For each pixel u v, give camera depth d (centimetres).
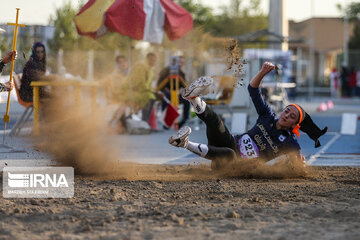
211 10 6531
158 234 726
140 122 2306
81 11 2109
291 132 1186
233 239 700
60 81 1973
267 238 703
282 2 4581
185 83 2566
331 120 3094
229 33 8138
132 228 759
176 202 938
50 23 2462
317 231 738
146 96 2383
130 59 2436
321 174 1288
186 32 2297
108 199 959
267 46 4572
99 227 766
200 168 1348
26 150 1538
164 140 2064
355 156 1664
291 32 8288
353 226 766
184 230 745
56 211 865
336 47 9912
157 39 2203
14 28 1520
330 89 6700
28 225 783
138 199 962
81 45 2708
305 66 7312
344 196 984
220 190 1049
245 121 2384
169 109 2478
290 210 866
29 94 1919
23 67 1848
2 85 1397
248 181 1166
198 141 1889
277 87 3459
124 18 2125
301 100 5666
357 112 3794
